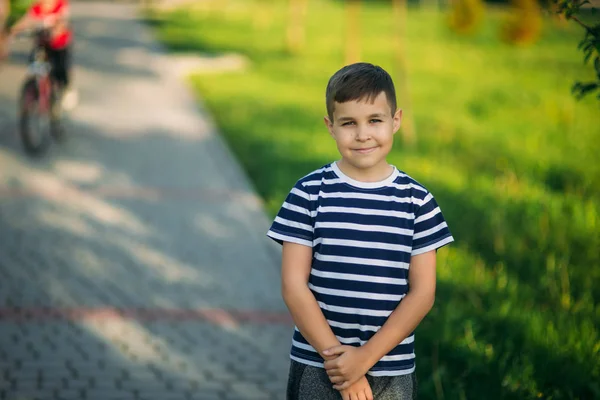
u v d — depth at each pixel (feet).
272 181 28.17
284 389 13.52
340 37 83.30
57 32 30.76
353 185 7.70
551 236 21.71
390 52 73.10
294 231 7.73
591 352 13.91
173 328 15.96
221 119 40.14
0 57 53.31
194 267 19.84
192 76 54.49
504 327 15.67
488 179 28.99
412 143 35.22
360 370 7.43
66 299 17.17
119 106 41.93
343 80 7.50
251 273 19.65
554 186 27.94
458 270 18.94
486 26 97.71
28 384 13.20
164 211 24.56
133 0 121.39
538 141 36.96
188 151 32.94
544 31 93.76
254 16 103.09
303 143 35.06
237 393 13.30
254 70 59.67
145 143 33.91
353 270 7.57
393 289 7.61
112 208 24.53
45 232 21.77
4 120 36.11
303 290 7.62
